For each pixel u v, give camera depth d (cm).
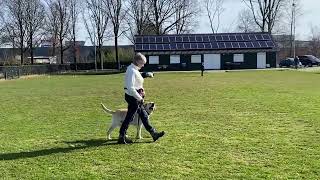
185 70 6706
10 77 5328
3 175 762
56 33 8256
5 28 7906
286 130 1148
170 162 829
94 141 1053
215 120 1358
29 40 8044
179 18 7962
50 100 2211
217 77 4331
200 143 997
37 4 8044
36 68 6462
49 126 1312
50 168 805
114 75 5672
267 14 7600
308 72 5041
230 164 805
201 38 6981
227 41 6912
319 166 779
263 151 905
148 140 1045
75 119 1455
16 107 1905
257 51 6738
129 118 1010
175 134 1118
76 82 4059
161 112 1584
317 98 2002
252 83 3231
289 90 2506
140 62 1001
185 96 2244
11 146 1011
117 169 788
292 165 789
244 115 1461
